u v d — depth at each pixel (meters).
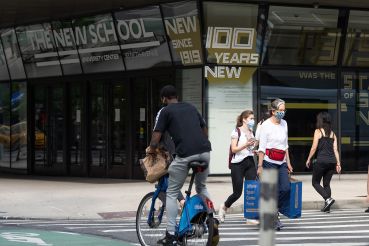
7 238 18.42
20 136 43.56
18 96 43.66
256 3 33.19
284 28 34.12
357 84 36.12
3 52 43.97
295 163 34.81
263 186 7.70
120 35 36.22
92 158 39.38
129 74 36.69
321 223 21.69
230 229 20.25
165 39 34.19
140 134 36.56
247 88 33.69
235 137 20.66
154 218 15.60
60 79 40.56
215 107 33.25
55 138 41.47
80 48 38.69
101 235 19.17
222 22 32.84
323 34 34.94
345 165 35.91
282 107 19.83
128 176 37.16
